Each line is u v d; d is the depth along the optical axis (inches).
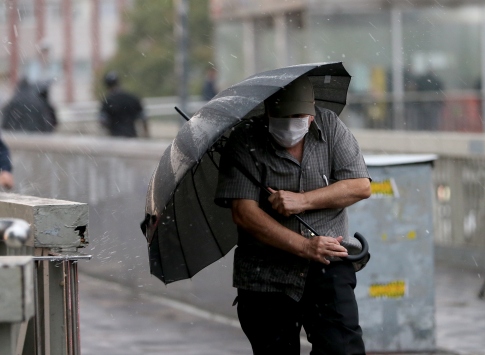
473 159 964.6
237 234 455.5
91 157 956.0
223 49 2222.0
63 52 4987.7
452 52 1791.3
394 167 625.0
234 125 392.8
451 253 1000.2
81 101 4936.0
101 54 5000.0
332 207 419.2
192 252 448.5
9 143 1180.5
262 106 435.2
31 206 411.5
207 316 784.9
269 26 2068.2
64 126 1961.1
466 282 923.4
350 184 419.2
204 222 448.8
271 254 425.1
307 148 421.1
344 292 422.6
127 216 880.9
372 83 1795.0
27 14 4864.7
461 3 1779.0
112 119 1672.0
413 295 633.6
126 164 878.4
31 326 417.1
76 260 402.0
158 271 437.7
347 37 1801.2
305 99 410.6
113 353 661.9
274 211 423.5
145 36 4286.4
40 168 1087.6
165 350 670.5
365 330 627.8
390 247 627.8
